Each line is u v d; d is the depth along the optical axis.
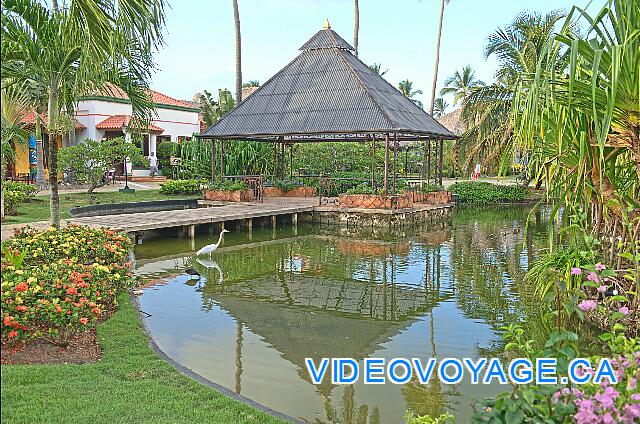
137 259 10.88
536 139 5.67
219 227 14.79
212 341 6.23
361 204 16.09
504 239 13.95
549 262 6.33
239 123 18.20
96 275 6.00
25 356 4.59
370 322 7.02
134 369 4.55
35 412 3.52
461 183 24.48
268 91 18.97
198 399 4.02
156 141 28.00
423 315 7.33
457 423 4.32
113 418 3.55
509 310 7.49
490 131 22.66
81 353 4.88
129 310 6.30
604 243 6.38
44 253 6.86
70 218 12.95
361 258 11.41
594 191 5.60
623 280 5.83
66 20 6.84
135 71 9.36
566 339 2.97
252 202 17.84
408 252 12.11
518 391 2.74
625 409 2.44
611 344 3.26
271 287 8.86
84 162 17.75
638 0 4.50
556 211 5.87
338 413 4.50
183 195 19.91
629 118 4.89
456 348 6.05
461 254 11.85
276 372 5.35
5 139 13.61
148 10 6.39
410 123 16.84
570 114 5.07
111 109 25.75
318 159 24.91
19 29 7.73
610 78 4.64
